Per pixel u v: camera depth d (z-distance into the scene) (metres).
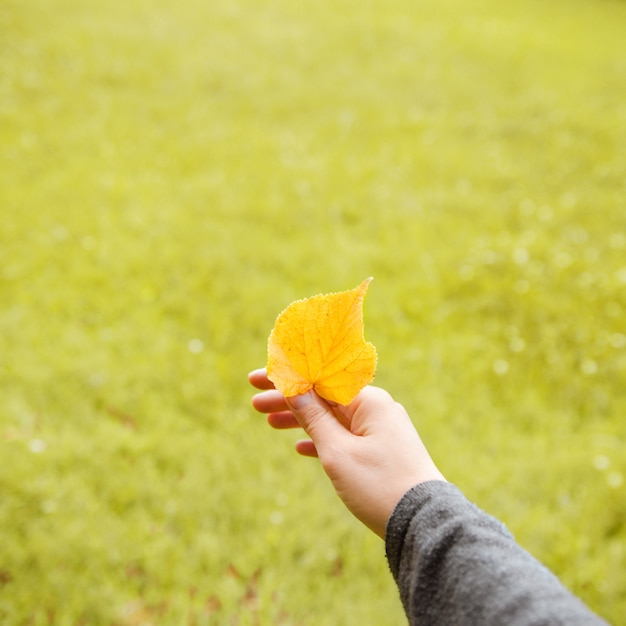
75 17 8.29
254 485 2.56
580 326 3.63
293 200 4.86
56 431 2.73
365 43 8.91
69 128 5.56
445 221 4.74
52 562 2.23
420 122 6.61
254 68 7.60
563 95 7.66
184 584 2.22
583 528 2.51
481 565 0.74
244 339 3.34
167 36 8.21
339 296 0.91
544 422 3.02
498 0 12.22
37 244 3.92
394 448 1.00
